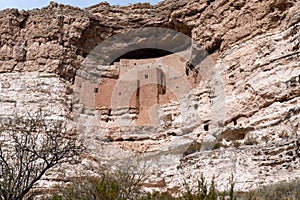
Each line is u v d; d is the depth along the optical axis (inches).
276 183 746.8
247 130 934.4
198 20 1190.9
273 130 872.3
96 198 586.6
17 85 1179.3
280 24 1003.3
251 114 956.0
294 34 951.0
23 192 562.9
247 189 773.3
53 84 1186.0
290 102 885.2
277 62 948.6
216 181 819.4
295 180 726.5
